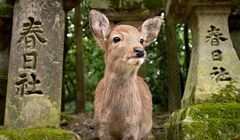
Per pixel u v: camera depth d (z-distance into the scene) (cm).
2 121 349
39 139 285
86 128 443
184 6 339
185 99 336
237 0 327
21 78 306
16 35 313
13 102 305
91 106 773
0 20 342
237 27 379
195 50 343
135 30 293
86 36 678
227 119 299
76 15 596
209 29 334
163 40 607
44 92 305
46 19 313
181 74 598
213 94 320
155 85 619
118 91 289
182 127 298
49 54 310
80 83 602
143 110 309
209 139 294
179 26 633
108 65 293
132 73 287
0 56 353
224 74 326
